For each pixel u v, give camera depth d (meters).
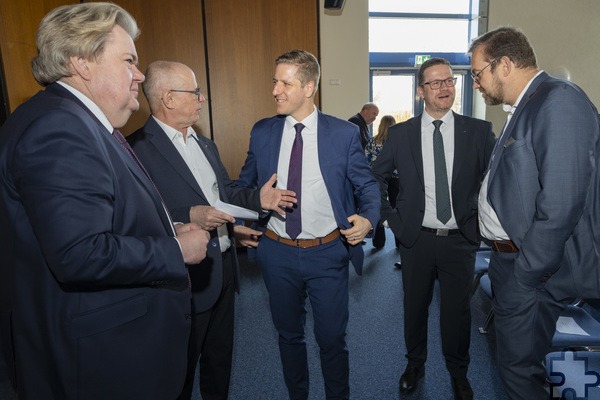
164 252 0.93
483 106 7.31
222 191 1.76
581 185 1.23
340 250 1.70
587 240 1.34
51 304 0.90
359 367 2.34
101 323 0.92
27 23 3.56
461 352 1.99
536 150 1.29
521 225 1.36
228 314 1.81
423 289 2.01
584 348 1.49
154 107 1.57
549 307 1.41
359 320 2.94
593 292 1.35
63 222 0.79
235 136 4.57
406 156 1.98
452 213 1.88
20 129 0.86
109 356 0.93
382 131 4.66
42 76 0.97
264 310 3.15
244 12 4.41
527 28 5.38
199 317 1.61
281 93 1.58
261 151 1.75
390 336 2.69
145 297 0.99
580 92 1.29
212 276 1.60
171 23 4.29
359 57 4.88
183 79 1.55
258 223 1.79
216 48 4.41
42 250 0.82
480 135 1.91
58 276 0.82
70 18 0.93
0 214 0.91
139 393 0.98
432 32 7.55
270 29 4.48
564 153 1.22
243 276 3.93
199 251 1.02
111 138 0.98
